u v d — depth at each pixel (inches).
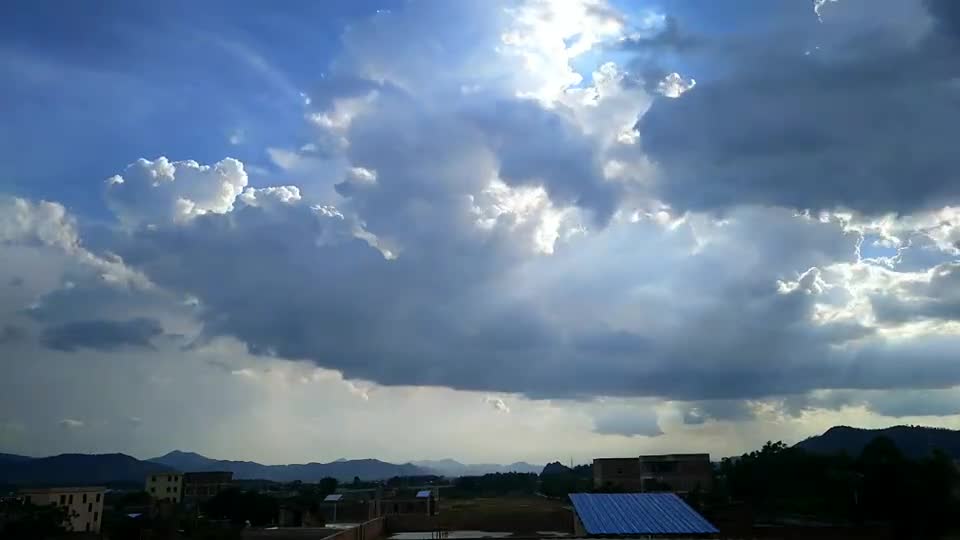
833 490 1653.5
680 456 2573.8
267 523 2765.7
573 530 1521.9
